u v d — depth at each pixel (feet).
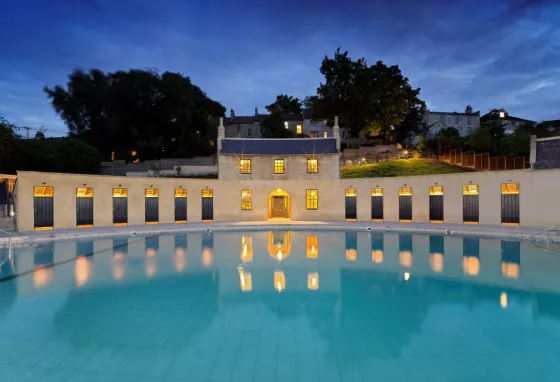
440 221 98.12
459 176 95.35
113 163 164.96
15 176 96.84
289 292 38.11
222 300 35.40
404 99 193.16
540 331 27.89
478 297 36.35
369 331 27.99
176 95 195.21
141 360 23.20
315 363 22.86
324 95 199.31
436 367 22.48
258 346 25.31
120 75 195.21
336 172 114.42
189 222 105.81
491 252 60.08
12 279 43.29
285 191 114.73
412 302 34.88
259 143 120.67
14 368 22.13
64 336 26.89
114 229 85.05
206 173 145.89
